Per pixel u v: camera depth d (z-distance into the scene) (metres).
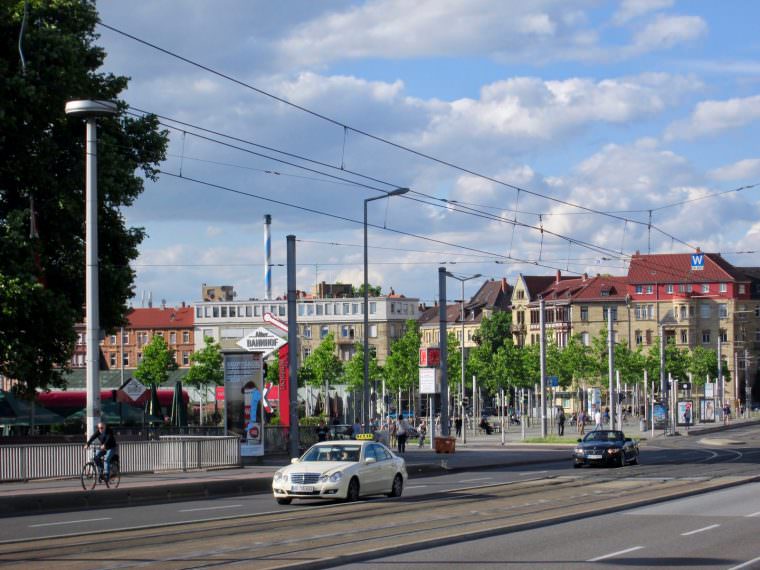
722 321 154.00
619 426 89.12
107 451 29.64
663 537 19.03
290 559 16.27
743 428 101.06
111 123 42.50
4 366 37.97
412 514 23.61
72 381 87.12
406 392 144.88
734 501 26.81
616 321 155.12
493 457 52.47
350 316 163.38
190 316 170.38
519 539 18.86
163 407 70.38
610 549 17.38
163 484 30.64
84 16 41.00
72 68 38.91
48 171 40.03
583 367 126.62
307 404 129.00
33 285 36.09
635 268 156.50
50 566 15.65
